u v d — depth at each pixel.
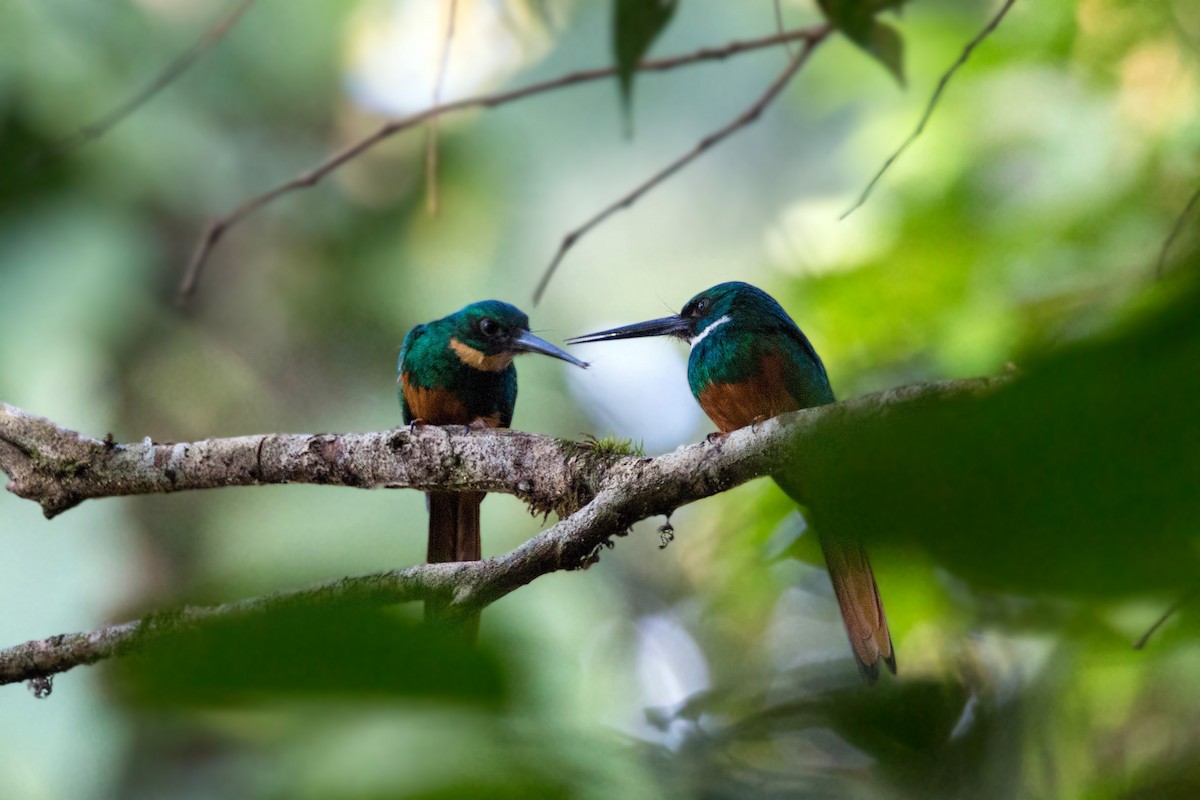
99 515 12.53
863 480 1.28
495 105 7.29
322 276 15.79
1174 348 1.18
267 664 1.76
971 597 6.29
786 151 16.98
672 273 17.09
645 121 17.38
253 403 14.95
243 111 15.20
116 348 13.91
